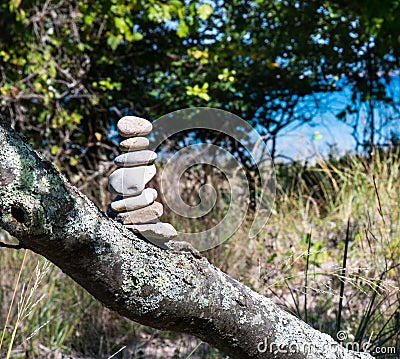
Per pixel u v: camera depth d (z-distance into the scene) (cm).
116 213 111
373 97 614
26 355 294
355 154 550
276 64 581
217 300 116
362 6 521
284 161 573
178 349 300
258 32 597
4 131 92
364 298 301
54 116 565
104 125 605
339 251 379
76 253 98
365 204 412
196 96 595
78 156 547
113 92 600
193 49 571
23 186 90
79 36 560
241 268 364
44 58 532
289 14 588
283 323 128
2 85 540
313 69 615
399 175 455
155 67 603
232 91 593
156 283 108
